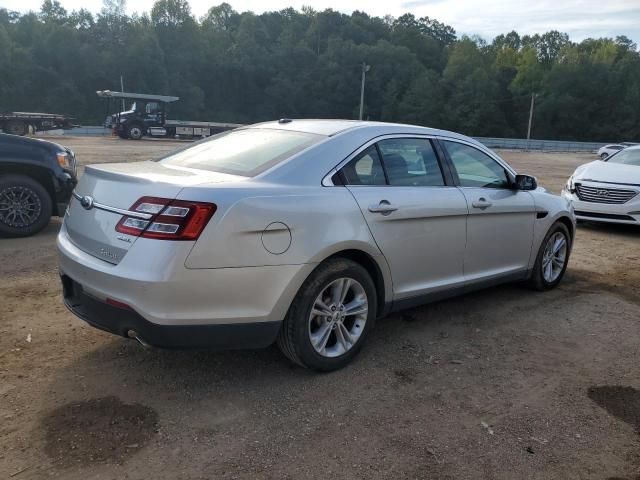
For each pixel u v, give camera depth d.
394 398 3.55
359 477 2.79
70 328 4.41
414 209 4.12
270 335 3.47
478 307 5.29
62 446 2.93
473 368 4.02
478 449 3.06
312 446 3.02
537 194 5.52
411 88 101.94
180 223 3.14
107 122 38.84
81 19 96.62
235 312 3.30
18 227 7.26
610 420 3.41
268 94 100.75
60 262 3.77
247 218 3.27
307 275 3.53
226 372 3.79
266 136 4.19
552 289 5.97
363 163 4.00
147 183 3.31
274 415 3.30
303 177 3.67
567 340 4.60
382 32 127.81
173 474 2.75
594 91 100.94
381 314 4.18
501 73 108.75
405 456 2.97
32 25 89.69
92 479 2.70
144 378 3.67
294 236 3.44
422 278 4.36
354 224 3.74
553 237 5.79
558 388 3.78
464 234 4.61
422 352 4.25
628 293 5.98
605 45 116.75
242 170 3.69
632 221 9.12
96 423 3.14
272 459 2.90
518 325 4.88
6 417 3.17
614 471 2.93
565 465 2.96
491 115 99.81
